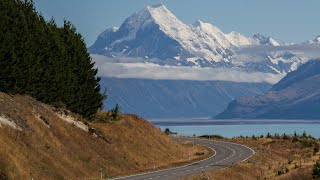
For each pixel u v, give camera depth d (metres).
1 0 93.12
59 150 89.06
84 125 106.75
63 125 98.88
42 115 94.19
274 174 106.38
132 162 110.06
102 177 89.56
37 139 85.62
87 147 100.06
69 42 113.88
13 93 93.25
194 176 93.38
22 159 75.69
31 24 101.31
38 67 98.06
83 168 90.56
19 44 93.56
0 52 88.44
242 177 104.44
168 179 88.12
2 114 81.44
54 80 103.19
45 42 101.44
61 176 80.81
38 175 75.81
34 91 98.75
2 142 74.69
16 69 91.56
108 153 104.94
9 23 92.81
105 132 114.31
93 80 116.81
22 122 85.38
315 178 89.00
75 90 110.81
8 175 69.19
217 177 97.56
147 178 89.25
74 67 111.62
